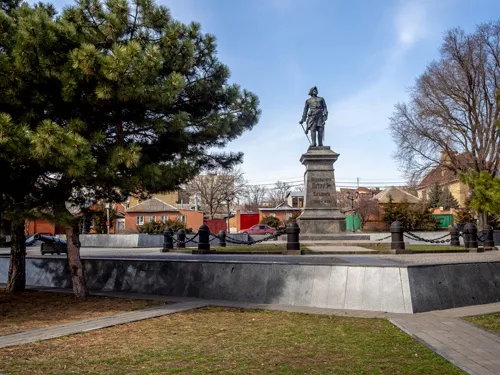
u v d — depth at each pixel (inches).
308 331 297.4
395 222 643.5
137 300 429.7
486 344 257.4
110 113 383.2
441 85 1298.0
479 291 407.2
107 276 509.0
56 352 243.3
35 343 263.1
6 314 362.6
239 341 269.1
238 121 447.5
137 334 287.3
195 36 405.4
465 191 2278.5
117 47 327.3
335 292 393.7
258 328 306.7
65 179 379.9
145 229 1614.2
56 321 333.4
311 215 922.1
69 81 331.0
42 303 414.0
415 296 367.6
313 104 976.9
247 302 420.2
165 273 473.1
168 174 377.4
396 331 298.2
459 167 1327.5
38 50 323.6
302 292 405.7
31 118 346.0
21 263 496.4
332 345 259.6
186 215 2288.4
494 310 370.9
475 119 1282.0
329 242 780.6
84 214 484.4
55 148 298.8
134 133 418.9
